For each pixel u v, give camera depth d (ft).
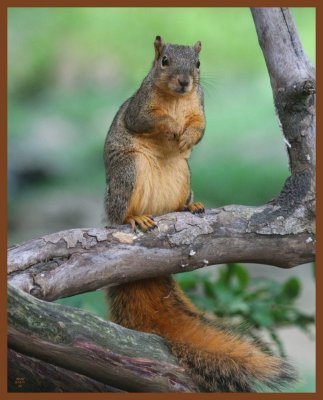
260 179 69.51
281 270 59.16
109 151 35.24
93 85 88.43
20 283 26.84
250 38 88.02
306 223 30.12
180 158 34.73
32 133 79.46
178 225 29.50
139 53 89.04
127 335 25.71
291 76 31.83
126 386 25.52
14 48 91.25
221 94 81.30
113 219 34.50
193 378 26.71
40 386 25.88
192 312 31.07
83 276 27.91
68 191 72.28
